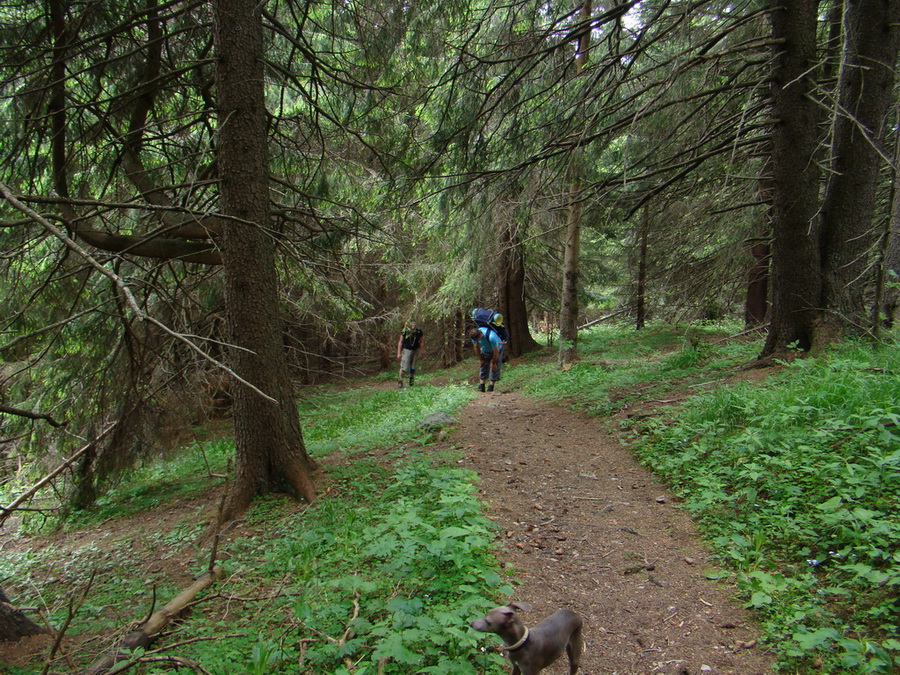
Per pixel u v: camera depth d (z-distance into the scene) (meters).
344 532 4.46
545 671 2.87
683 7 7.20
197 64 5.78
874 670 2.49
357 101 8.12
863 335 6.92
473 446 7.05
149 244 6.38
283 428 5.99
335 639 2.97
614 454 6.28
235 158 5.75
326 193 7.95
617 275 21.16
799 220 7.09
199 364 9.37
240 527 5.44
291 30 8.11
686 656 2.88
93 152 6.83
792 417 4.96
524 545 4.22
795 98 6.90
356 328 15.10
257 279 5.84
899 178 6.45
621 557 3.96
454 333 22.44
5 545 7.70
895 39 6.85
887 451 4.11
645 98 8.56
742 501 4.32
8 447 8.23
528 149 8.59
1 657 3.54
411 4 7.39
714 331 18.44
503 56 8.38
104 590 4.81
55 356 7.99
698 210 11.71
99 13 6.33
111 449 8.13
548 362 16.61
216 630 3.46
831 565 3.32
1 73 6.07
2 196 2.88
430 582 3.50
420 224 12.47
